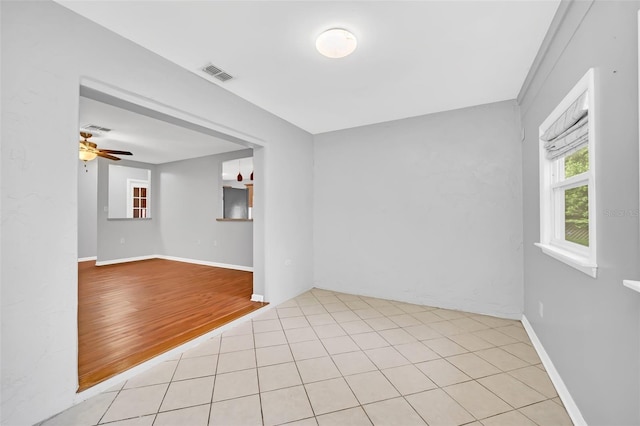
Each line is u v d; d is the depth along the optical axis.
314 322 2.89
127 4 1.59
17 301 1.42
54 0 1.55
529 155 2.49
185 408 1.61
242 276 4.80
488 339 2.48
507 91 2.73
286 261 3.59
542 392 1.76
